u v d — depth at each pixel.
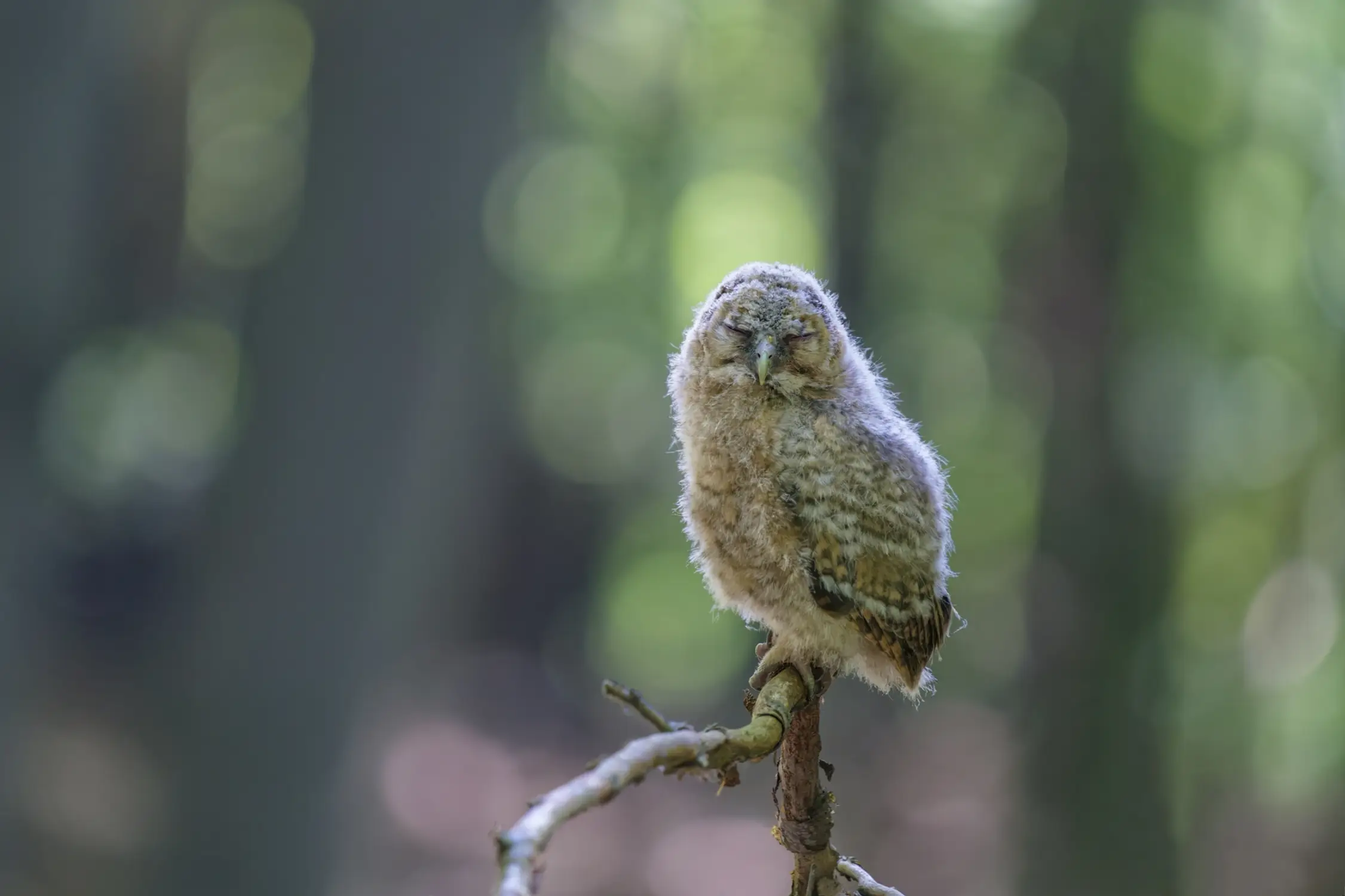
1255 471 18.89
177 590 17.09
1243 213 18.36
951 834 19.41
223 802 15.93
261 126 23.08
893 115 20.33
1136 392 17.59
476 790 24.50
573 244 28.17
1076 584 17.23
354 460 15.85
